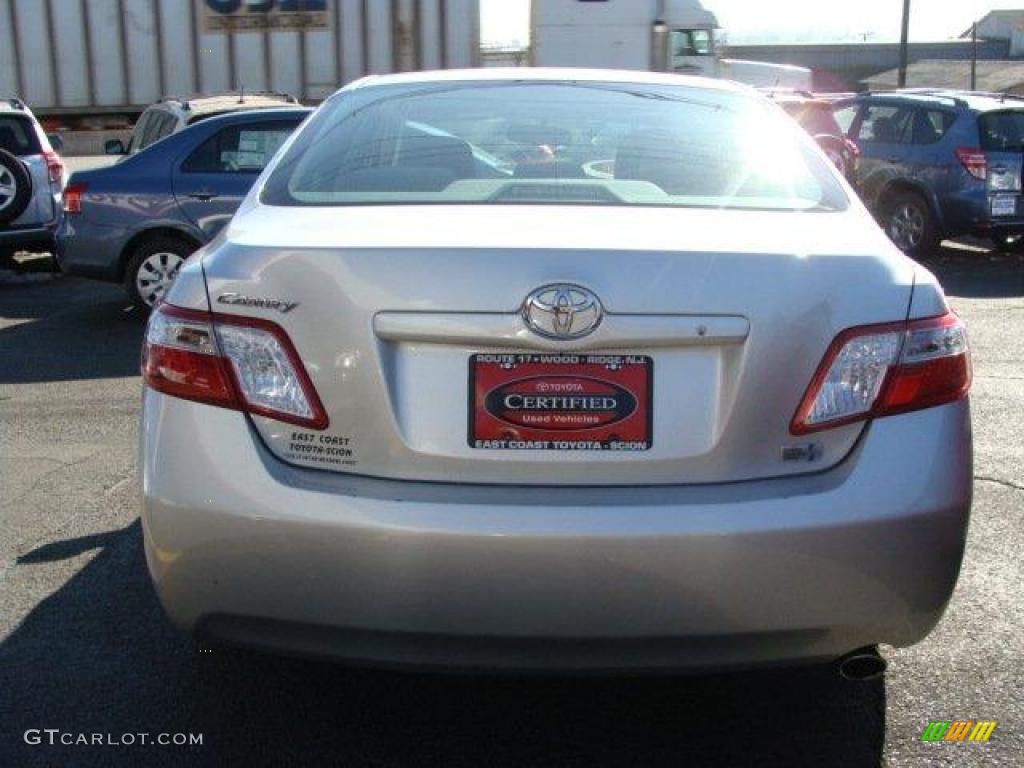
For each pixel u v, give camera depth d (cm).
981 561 442
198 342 286
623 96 397
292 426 279
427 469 275
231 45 2225
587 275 272
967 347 300
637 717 336
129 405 683
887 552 275
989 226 1252
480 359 274
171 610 289
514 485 274
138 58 2239
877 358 282
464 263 274
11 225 1115
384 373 275
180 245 927
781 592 271
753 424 276
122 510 501
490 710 339
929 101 1312
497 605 268
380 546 268
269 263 284
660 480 275
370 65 2212
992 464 560
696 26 1977
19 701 343
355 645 277
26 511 500
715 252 279
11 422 645
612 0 1945
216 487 277
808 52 6925
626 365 273
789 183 345
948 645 377
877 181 1343
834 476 279
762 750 319
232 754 317
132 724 331
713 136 370
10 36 2225
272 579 275
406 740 324
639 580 266
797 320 278
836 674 359
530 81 407
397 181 342
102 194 916
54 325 934
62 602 408
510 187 338
